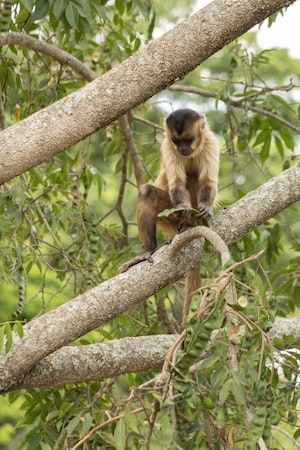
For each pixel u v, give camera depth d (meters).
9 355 9.31
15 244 11.62
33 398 12.00
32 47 12.98
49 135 8.95
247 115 15.02
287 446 16.16
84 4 11.56
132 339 10.40
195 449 9.44
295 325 10.80
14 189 11.71
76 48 15.18
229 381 7.36
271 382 7.46
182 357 7.61
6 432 20.97
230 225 10.12
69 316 9.36
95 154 27.33
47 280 20.45
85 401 11.95
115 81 9.05
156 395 7.68
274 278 13.42
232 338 7.45
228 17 9.01
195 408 7.82
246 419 7.50
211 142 12.50
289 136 14.93
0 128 12.75
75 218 12.98
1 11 12.16
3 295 19.91
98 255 13.88
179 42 9.02
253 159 14.69
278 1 9.05
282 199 10.20
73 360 9.98
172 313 14.24
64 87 14.63
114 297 9.51
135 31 15.72
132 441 8.45
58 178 14.13
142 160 15.47
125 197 26.38
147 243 12.10
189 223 11.52
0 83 13.98
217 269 12.28
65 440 9.33
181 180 12.27
